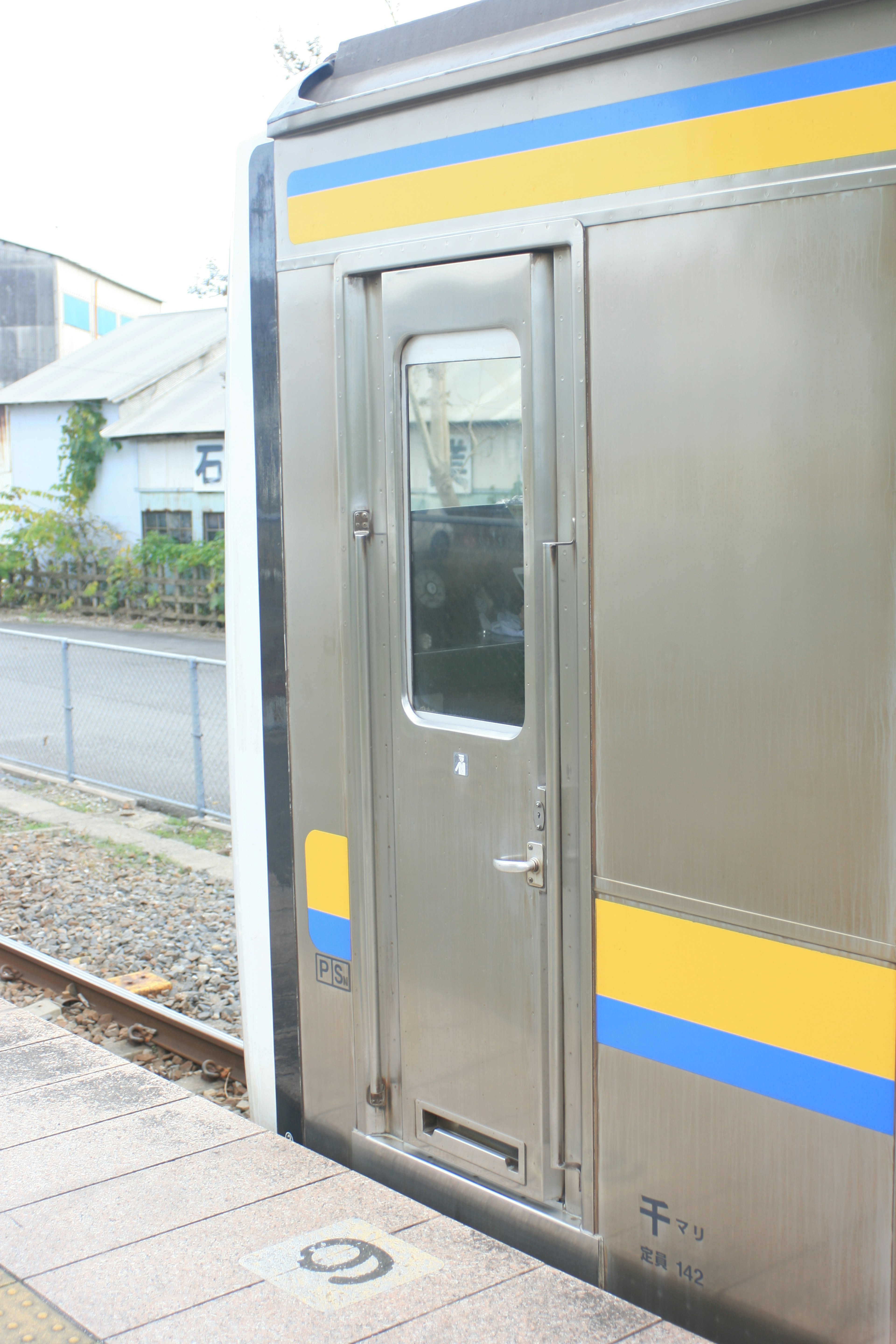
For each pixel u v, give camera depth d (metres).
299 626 3.45
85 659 17.02
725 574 2.43
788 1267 2.45
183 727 12.25
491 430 2.87
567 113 2.60
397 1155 3.31
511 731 2.91
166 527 23.52
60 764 10.85
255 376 3.50
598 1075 2.77
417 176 2.94
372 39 3.18
